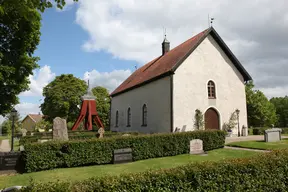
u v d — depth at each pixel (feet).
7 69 47.93
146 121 77.92
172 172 15.48
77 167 35.81
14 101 54.24
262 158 19.49
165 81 67.10
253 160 18.71
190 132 45.91
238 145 51.21
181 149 43.86
